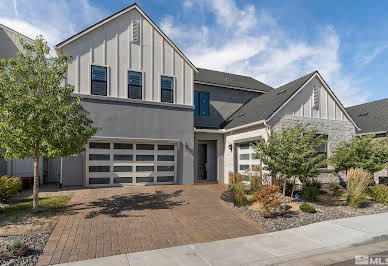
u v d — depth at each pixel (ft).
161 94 43.32
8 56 42.52
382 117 58.54
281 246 17.74
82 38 38.32
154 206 27.89
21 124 22.17
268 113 40.50
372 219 25.25
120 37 40.73
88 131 26.27
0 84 22.48
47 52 25.96
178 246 17.46
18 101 22.12
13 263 14.35
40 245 17.03
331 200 34.17
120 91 40.22
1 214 23.52
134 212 25.36
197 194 34.47
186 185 41.91
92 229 20.27
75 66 37.70
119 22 40.81
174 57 44.62
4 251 15.34
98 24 38.96
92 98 37.99
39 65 25.38
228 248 17.21
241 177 35.83
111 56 39.96
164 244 17.80
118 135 39.22
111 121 38.93
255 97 59.88
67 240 17.97
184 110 44.52
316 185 36.76
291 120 41.65
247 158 43.96
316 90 44.70
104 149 38.73
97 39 39.22
